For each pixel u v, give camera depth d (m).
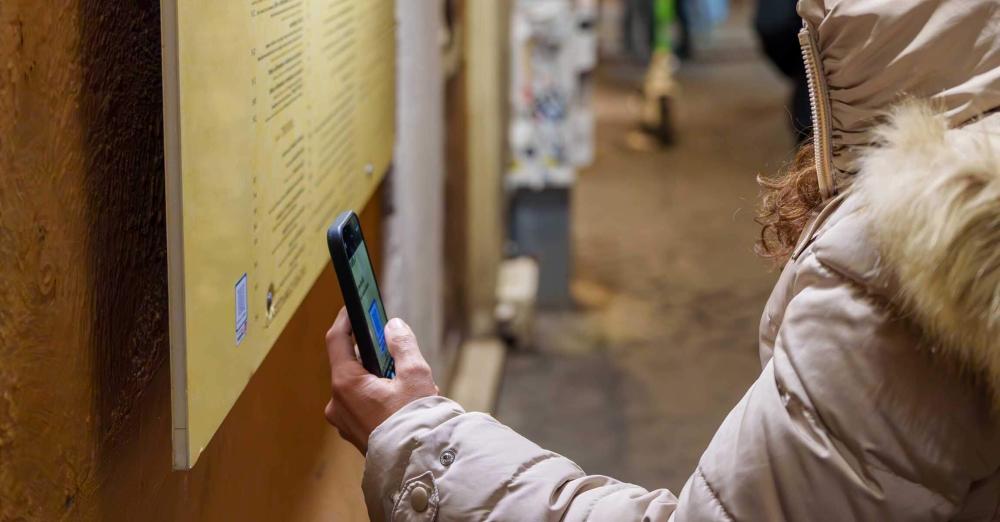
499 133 4.91
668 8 9.19
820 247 1.08
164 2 1.02
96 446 1.12
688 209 7.44
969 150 0.98
